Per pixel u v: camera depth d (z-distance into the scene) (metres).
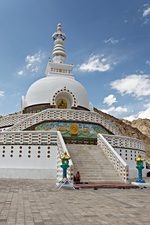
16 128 26.25
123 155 24.33
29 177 20.92
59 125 25.92
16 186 15.79
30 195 12.38
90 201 10.96
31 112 32.62
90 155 21.48
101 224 7.16
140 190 15.42
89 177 18.61
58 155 20.58
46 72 38.81
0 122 31.62
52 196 12.23
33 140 21.97
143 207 9.70
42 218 7.77
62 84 33.38
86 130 26.20
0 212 8.56
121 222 7.40
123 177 18.64
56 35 42.03
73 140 24.95
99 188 15.90
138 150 26.23
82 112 26.88
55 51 40.66
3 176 21.14
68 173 17.25
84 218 7.84
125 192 14.30
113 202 10.78
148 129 108.50
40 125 26.20
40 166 21.47
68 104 32.12
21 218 7.74
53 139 21.97
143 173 26.62
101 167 20.00
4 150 22.06
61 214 8.36
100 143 23.17
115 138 24.20
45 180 19.67
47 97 32.28
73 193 13.52
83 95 34.38
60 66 37.16
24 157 21.72
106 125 28.23
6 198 11.40
